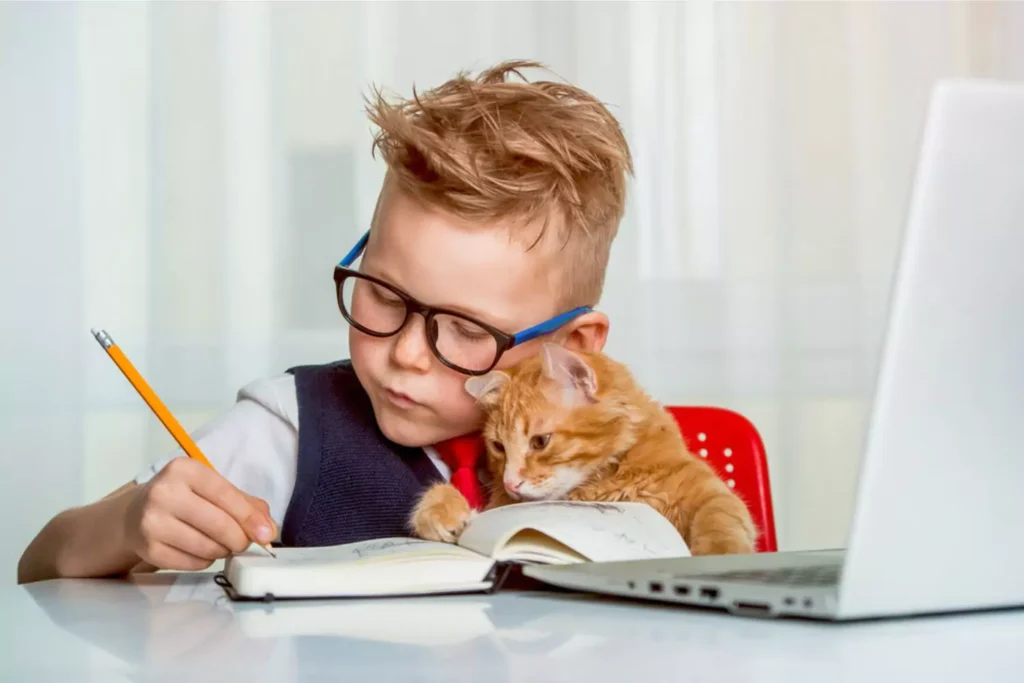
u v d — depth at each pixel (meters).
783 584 0.64
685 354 2.13
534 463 1.21
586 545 0.84
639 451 1.22
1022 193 0.54
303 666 0.55
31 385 1.98
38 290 1.97
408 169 1.16
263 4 2.01
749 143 2.14
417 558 0.83
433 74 2.04
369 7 2.03
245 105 2.01
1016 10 2.19
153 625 0.70
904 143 2.18
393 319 1.18
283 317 2.02
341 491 1.26
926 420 0.56
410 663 0.55
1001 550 0.60
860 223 2.16
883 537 0.57
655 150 2.11
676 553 0.89
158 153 2.00
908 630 0.61
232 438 1.30
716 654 0.56
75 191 1.98
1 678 0.54
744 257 2.15
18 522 1.97
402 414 1.21
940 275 0.54
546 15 2.07
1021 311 0.56
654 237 2.12
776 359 2.15
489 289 1.14
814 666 0.53
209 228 2.01
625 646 0.59
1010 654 0.55
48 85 1.97
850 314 2.16
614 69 2.09
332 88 2.02
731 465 1.39
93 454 1.99
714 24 2.12
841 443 2.16
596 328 1.30
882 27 2.17
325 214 2.02
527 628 0.65
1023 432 0.58
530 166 1.18
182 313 2.01
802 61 2.15
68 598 0.85
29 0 1.96
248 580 0.79
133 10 1.98
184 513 0.95
